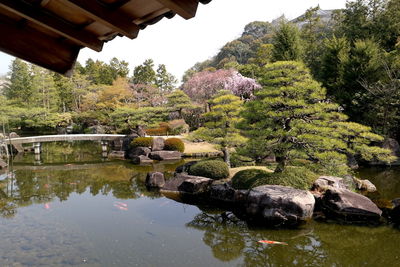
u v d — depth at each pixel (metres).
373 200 6.50
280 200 5.55
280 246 4.55
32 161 13.22
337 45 13.66
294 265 4.00
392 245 4.57
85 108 23.52
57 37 1.43
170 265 3.88
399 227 5.20
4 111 19.11
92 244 4.46
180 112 19.41
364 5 16.95
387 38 15.05
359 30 15.91
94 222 5.47
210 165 8.27
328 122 6.89
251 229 5.21
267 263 4.04
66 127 24.80
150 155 13.52
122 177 9.80
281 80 6.32
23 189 8.13
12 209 6.24
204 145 15.56
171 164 12.25
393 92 10.71
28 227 5.14
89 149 17.67
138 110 16.22
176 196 7.36
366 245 4.58
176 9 1.02
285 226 5.30
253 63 22.81
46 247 4.30
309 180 6.70
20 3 1.09
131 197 7.30
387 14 15.53
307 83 6.29
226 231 5.13
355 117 12.23
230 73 19.05
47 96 24.58
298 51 12.93
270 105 6.54
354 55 12.78
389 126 11.68
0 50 1.30
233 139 8.60
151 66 33.28
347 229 5.14
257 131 6.66
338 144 6.43
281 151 6.82
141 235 4.88
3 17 1.30
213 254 4.25
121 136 15.61
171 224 5.44
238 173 7.46
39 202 6.82
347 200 5.77
